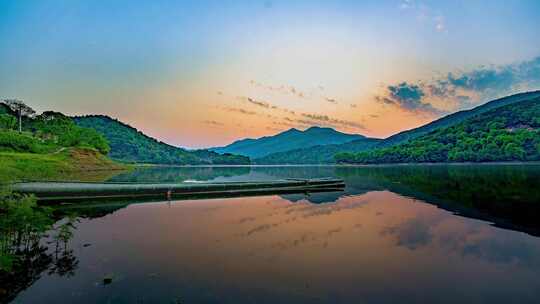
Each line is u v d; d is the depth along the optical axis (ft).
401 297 26.58
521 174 171.63
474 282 29.55
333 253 38.24
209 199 90.02
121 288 27.73
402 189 110.42
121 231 49.60
